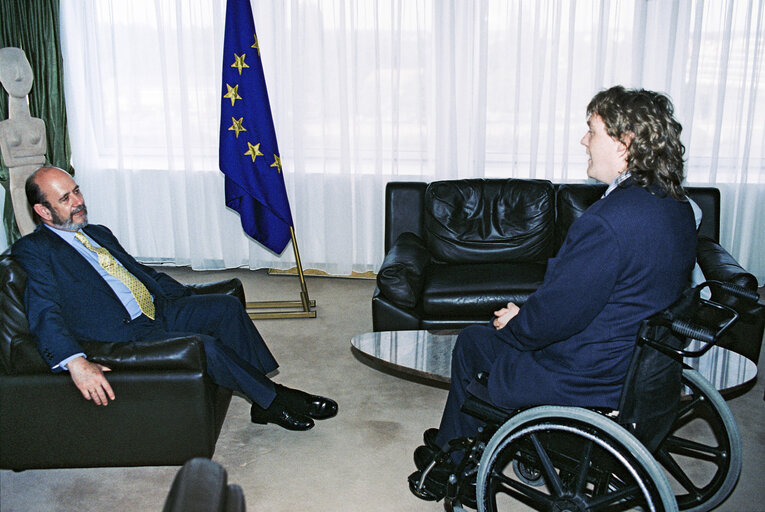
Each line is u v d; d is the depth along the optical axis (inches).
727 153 168.9
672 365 61.9
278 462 94.7
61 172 89.7
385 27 168.7
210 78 176.7
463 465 75.3
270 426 105.7
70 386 85.7
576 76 168.6
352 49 169.9
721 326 61.7
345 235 181.0
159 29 173.9
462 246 144.3
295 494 86.9
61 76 176.4
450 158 173.5
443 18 166.6
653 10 163.9
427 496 84.6
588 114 62.5
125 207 187.5
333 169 177.9
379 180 176.9
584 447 63.7
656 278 58.4
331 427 104.9
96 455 88.7
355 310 161.2
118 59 179.6
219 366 90.4
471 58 168.9
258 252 186.4
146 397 86.4
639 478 59.4
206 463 31.6
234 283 113.7
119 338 92.4
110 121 184.5
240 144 146.0
